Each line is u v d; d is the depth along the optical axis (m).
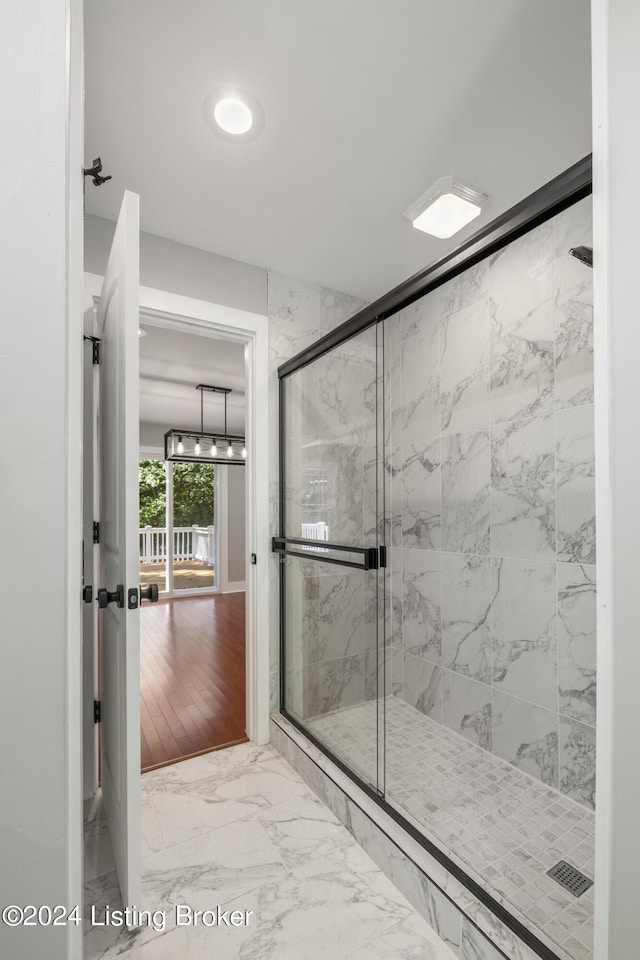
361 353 1.81
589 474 1.67
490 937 1.05
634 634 0.63
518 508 1.93
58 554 0.60
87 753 1.76
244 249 2.16
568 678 1.72
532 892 1.23
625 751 0.64
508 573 1.97
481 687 2.08
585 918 1.14
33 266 0.59
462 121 1.44
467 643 2.16
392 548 2.67
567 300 1.75
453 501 2.26
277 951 1.16
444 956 1.14
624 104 0.65
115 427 1.32
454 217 1.84
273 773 1.95
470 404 2.18
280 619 2.30
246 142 1.52
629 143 0.64
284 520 2.30
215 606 5.61
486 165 1.64
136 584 1.18
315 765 1.81
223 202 1.83
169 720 2.46
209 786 1.85
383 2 1.09
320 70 1.27
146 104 1.37
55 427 0.60
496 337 2.04
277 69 1.27
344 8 1.11
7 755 0.57
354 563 1.80
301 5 1.10
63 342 0.61
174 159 1.59
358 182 1.72
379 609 1.69
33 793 0.58
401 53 1.22
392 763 1.94
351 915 1.26
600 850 0.67
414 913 1.26
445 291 2.32
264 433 2.30
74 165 0.67
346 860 1.46
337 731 1.86
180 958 1.14
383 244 2.12
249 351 2.34
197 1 1.09
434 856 1.30
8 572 0.57
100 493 1.68
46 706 0.59
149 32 1.16
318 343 2.04
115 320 1.31
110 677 1.46
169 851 1.49
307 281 2.46
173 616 5.07
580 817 1.58
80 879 0.64
